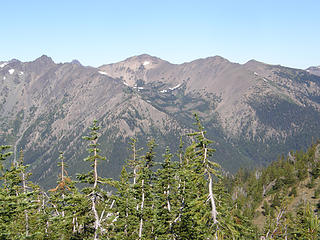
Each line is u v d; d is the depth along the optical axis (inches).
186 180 1374.3
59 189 1380.4
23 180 1366.9
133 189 1562.5
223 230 878.4
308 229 1002.7
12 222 978.7
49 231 1395.2
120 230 1509.6
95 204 959.6
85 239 986.1
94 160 949.8
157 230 1433.3
